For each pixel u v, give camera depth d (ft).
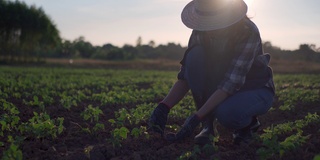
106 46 243.60
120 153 14.23
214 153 13.62
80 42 211.41
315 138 15.83
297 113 24.36
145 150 14.38
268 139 15.10
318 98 30.01
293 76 71.72
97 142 16.44
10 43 130.62
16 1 130.93
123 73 81.10
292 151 13.60
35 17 131.64
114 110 25.14
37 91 33.76
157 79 59.67
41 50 145.38
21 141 14.87
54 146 15.31
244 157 13.52
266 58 14.10
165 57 200.13
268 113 24.14
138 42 242.99
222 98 13.30
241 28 13.37
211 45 14.06
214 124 15.62
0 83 40.42
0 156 13.34
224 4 13.12
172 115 21.52
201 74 14.01
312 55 154.10
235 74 13.23
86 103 28.45
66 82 48.75
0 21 127.65
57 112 23.27
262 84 14.08
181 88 14.67
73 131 17.60
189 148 14.55
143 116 20.18
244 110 13.73
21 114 21.94
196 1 13.34
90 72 81.35
